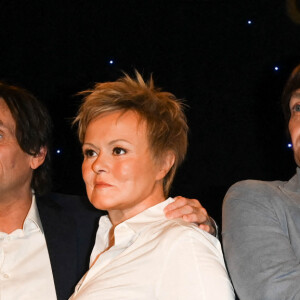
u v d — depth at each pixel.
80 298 2.08
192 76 4.97
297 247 2.12
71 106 5.00
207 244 2.09
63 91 5.02
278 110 4.77
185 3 4.98
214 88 4.95
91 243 2.66
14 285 2.53
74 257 2.62
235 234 2.17
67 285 2.55
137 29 5.02
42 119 2.84
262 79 4.86
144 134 2.25
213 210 4.86
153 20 5.01
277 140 4.80
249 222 2.17
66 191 4.91
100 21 5.04
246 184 2.31
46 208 2.78
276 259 2.04
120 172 2.21
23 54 5.04
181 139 2.37
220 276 1.98
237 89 4.91
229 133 4.91
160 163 2.29
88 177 2.27
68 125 4.97
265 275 2.00
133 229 2.22
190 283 1.96
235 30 4.92
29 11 5.05
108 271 2.11
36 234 2.68
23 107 2.76
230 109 4.92
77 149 4.93
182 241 2.06
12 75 5.02
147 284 2.04
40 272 2.58
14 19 5.04
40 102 2.87
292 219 2.18
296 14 4.79
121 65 5.00
